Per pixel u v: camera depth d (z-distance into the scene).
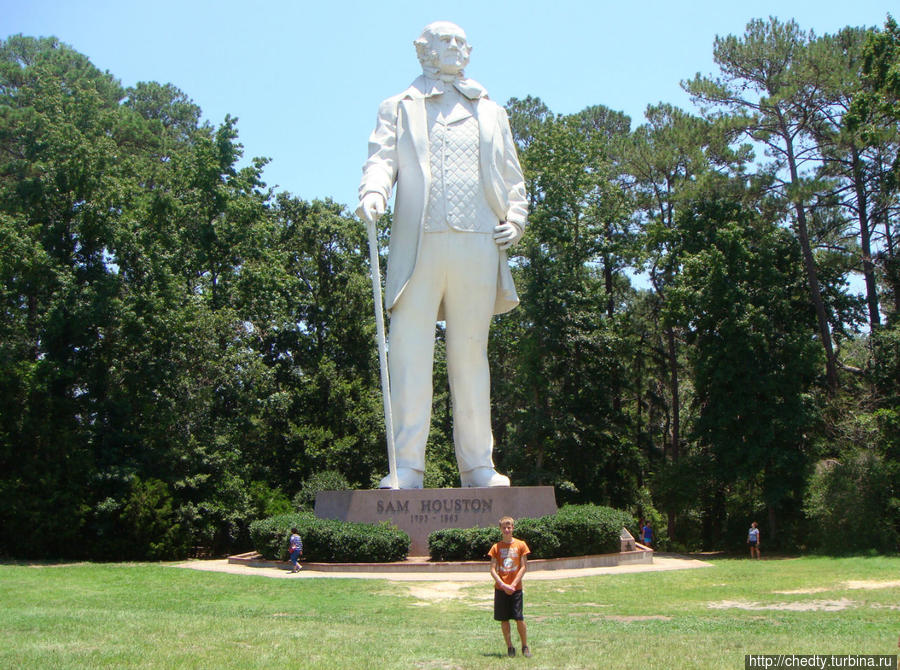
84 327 28.81
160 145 46.75
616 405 41.66
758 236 35.09
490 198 23.06
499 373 42.41
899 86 31.08
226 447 31.52
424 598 15.80
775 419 31.66
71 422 28.86
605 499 39.97
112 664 9.19
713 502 39.84
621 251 40.78
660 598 15.81
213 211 35.81
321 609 14.55
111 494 27.98
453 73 23.75
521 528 20.70
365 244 43.97
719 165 35.91
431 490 21.41
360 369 42.41
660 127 43.38
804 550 31.88
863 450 29.80
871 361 33.50
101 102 33.69
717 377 32.44
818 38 34.78
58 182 29.97
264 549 21.67
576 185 39.62
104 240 30.38
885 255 36.22
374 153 22.97
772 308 33.69
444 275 22.83
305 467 37.28
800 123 35.19
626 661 9.35
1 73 46.28
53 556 27.62
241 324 35.94
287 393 36.44
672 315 34.34
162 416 29.75
